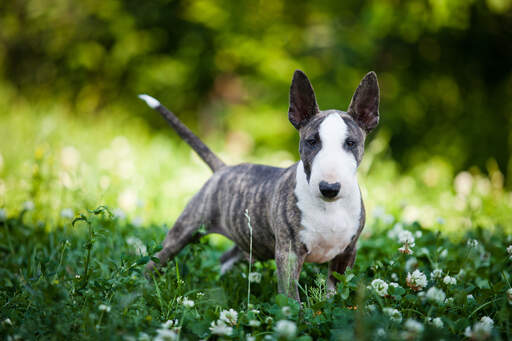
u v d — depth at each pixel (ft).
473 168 34.45
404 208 19.01
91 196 17.88
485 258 13.65
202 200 13.30
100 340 8.61
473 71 35.76
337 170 9.87
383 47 35.24
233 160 27.32
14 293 11.09
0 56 41.91
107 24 38.58
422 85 36.42
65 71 41.01
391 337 8.38
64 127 28.53
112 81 40.81
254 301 11.09
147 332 9.11
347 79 35.40
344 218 11.02
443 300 10.07
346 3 36.19
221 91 40.04
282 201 11.19
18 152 23.53
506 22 32.65
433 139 36.70
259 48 36.99
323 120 10.61
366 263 13.25
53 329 9.00
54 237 15.02
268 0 37.76
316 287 12.19
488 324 9.39
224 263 15.10
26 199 17.92
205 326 9.44
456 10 30.42
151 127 40.11
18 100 37.88
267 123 36.60
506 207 20.61
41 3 39.29
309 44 36.06
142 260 10.59
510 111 35.81
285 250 11.11
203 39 38.27
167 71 38.50
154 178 23.50
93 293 10.18
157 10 37.91
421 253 13.03
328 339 9.30
